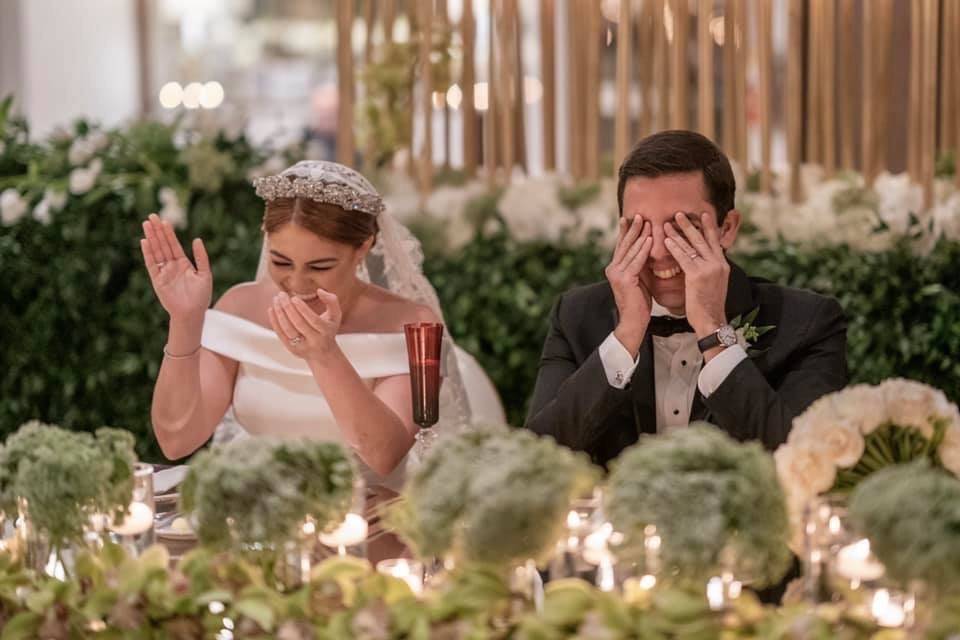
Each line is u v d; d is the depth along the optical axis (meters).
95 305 4.23
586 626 1.45
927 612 1.43
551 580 1.60
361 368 2.69
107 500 1.73
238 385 2.86
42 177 4.28
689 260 2.29
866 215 3.79
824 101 4.11
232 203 4.18
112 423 4.30
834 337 2.46
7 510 1.76
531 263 4.04
